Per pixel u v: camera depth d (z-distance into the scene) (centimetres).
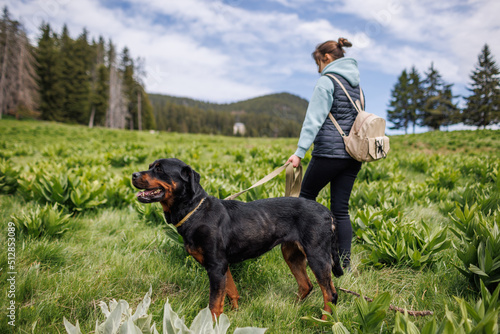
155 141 2320
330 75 292
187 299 255
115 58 6197
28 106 4278
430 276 274
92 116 5734
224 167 834
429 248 302
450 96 5512
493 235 244
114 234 402
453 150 1598
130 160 1032
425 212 466
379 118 280
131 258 315
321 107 285
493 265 231
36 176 545
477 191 481
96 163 970
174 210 241
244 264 311
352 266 304
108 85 5803
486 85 3703
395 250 310
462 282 263
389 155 1199
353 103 291
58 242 343
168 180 235
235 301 253
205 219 236
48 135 2405
